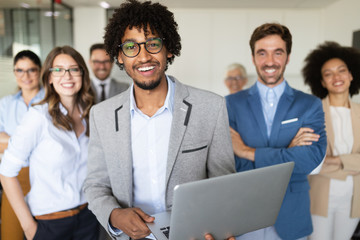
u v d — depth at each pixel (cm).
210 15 511
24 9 471
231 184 80
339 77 187
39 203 139
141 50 103
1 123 218
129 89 119
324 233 184
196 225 81
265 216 94
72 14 498
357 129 184
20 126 135
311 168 142
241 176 81
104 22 498
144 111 116
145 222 98
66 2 470
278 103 153
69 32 498
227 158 117
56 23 490
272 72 147
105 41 117
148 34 103
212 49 518
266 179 86
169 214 105
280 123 151
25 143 134
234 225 88
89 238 153
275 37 144
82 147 151
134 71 105
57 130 141
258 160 147
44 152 138
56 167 139
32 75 210
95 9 496
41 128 137
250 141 156
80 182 148
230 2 471
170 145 108
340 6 436
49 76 148
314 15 503
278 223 147
